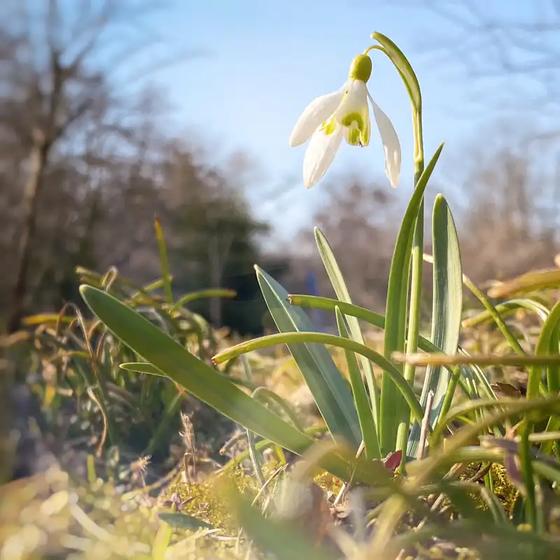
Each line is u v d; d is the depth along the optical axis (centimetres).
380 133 16
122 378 22
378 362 13
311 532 9
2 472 17
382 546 8
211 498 13
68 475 14
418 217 15
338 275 18
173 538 12
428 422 12
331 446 9
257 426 11
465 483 10
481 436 11
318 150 17
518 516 11
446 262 15
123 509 13
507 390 15
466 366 15
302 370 15
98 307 11
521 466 9
